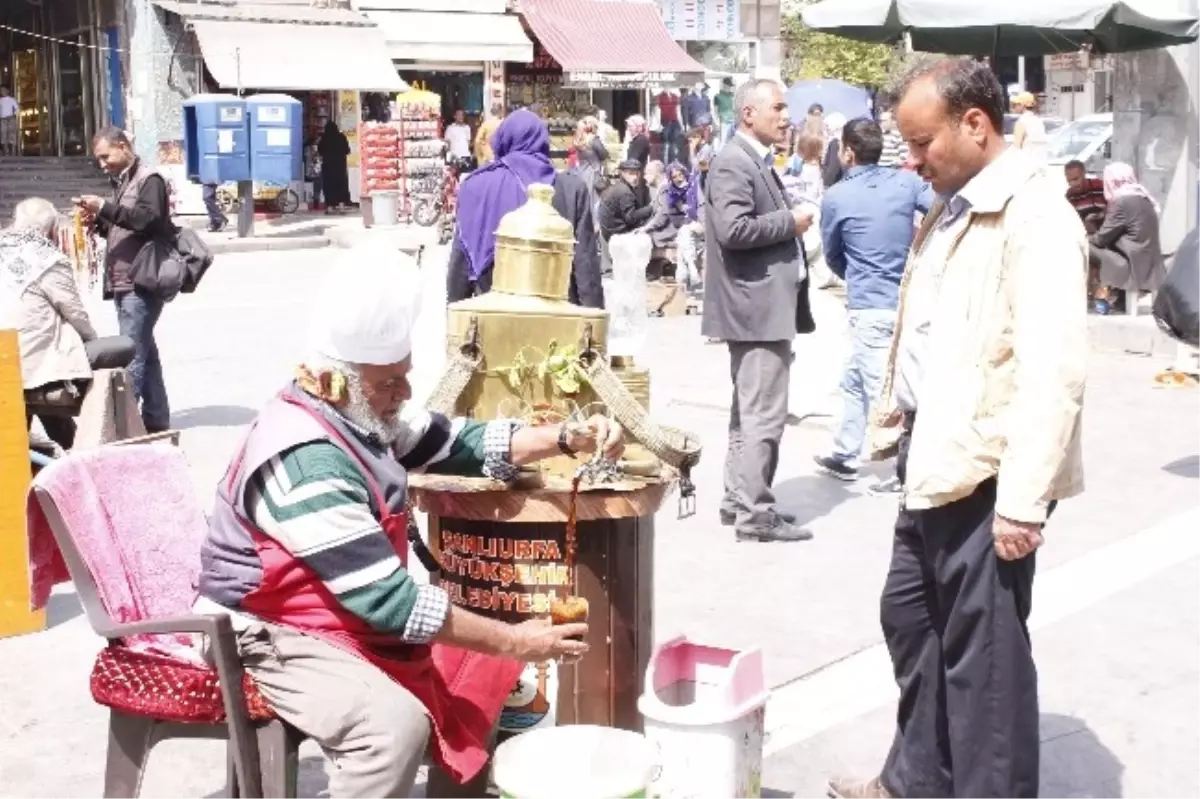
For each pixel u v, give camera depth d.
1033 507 3.19
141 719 3.45
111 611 3.50
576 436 3.59
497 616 3.70
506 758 3.27
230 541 3.26
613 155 19.11
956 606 3.45
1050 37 13.16
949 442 3.36
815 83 27.30
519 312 3.77
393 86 27.73
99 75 29.38
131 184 8.52
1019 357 3.23
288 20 27.45
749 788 3.61
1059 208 3.27
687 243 15.62
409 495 3.67
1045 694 4.93
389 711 3.16
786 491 7.70
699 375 10.98
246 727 3.24
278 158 22.69
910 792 3.81
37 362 6.98
